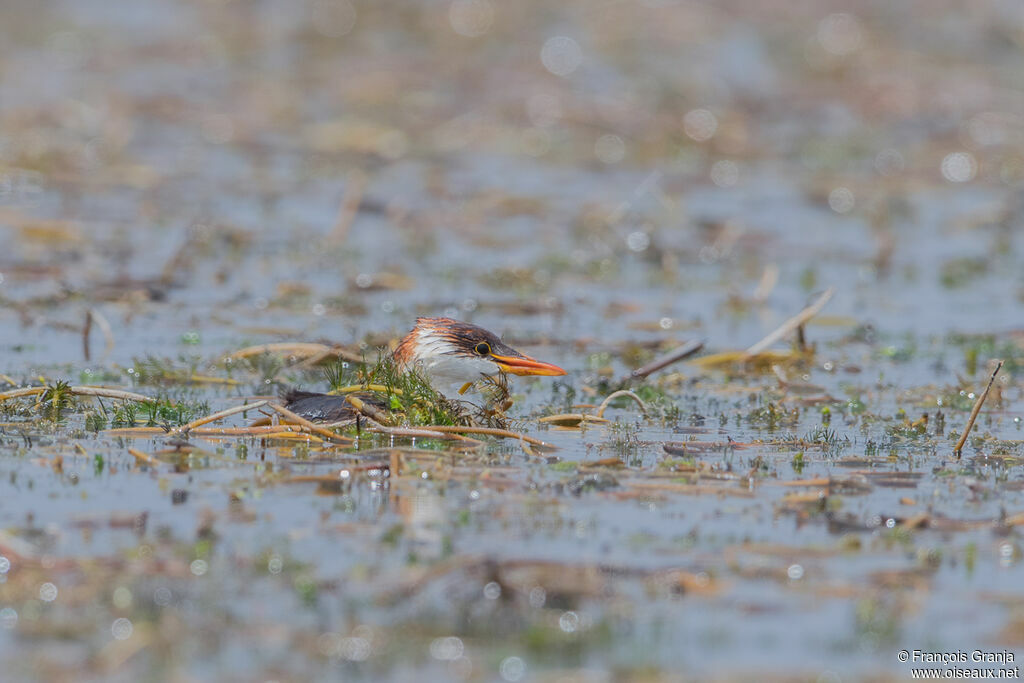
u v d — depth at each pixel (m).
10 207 22.97
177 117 29.81
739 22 38.06
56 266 19.69
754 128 30.41
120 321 17.36
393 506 10.62
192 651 8.21
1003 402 14.69
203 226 21.89
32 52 34.31
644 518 10.48
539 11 38.81
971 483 11.48
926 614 8.93
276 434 12.44
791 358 16.42
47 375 14.84
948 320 18.53
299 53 35.31
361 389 13.60
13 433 12.44
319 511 10.47
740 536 10.13
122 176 25.30
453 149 28.53
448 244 22.05
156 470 11.40
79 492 10.78
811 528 10.34
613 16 38.19
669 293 19.86
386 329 17.23
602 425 13.44
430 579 9.11
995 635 8.64
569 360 16.33
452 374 13.14
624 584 9.22
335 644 8.31
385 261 20.86
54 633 8.38
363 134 28.83
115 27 37.25
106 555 9.46
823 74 34.09
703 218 24.16
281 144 28.31
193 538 9.80
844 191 26.12
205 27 37.41
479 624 8.61
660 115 30.77
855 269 21.22
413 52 35.50
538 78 33.28
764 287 19.52
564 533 10.11
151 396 13.98
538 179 26.62
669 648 8.40
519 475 11.50
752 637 8.55
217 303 18.38
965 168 27.86
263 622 8.55
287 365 15.47
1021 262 21.64
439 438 12.47
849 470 11.92
